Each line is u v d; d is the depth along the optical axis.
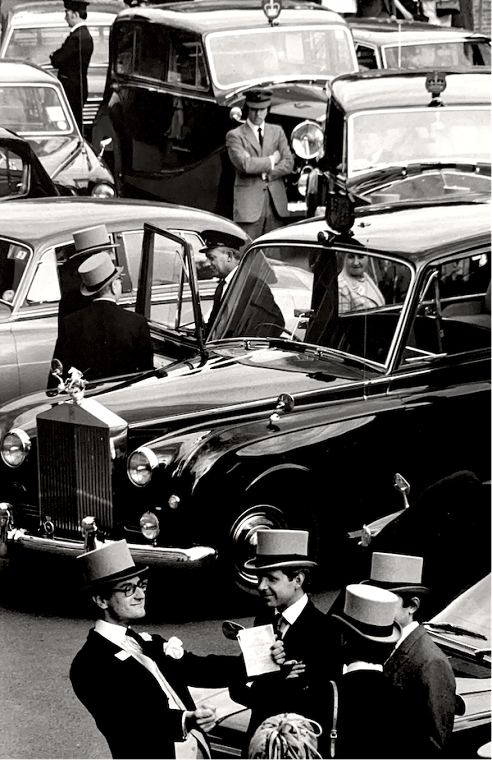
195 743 5.00
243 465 7.68
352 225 8.77
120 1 16.06
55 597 8.46
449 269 8.41
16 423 8.49
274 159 12.80
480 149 10.98
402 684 4.55
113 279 9.23
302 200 13.07
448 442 8.38
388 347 8.33
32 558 9.12
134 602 4.87
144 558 7.68
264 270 9.20
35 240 10.29
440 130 11.07
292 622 5.00
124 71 14.27
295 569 5.00
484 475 8.50
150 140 13.91
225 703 5.48
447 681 4.59
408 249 8.44
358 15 16.14
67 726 6.74
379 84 11.38
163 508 7.71
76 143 13.59
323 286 8.78
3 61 14.01
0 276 10.34
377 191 10.86
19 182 12.12
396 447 8.17
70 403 8.14
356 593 4.58
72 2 15.36
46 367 10.23
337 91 11.38
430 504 5.79
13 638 7.80
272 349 8.94
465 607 5.59
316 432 7.95
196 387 8.42
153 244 9.55
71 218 10.55
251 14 13.73
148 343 9.29
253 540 7.75
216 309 9.46
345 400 8.17
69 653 7.59
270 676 4.78
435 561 5.75
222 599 7.89
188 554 7.60
